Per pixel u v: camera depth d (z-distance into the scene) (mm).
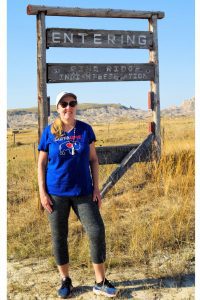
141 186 7918
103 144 21594
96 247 4113
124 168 8023
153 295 4141
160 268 4723
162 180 8047
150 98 8648
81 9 7695
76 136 4086
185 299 4031
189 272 4617
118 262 4840
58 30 7703
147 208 6730
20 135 64688
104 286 4145
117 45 8242
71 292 4270
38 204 6875
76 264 4895
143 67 8500
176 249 5199
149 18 8539
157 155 8625
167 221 5910
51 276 4676
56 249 4223
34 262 5051
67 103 4023
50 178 4133
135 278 4520
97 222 4117
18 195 7953
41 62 7469
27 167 11219
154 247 5230
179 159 8367
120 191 7836
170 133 26047
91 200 4164
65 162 4051
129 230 5805
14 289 4363
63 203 4137
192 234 5613
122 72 8289
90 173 4441
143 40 8477
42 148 4172
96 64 8039
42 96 7457
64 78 7746
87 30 7969
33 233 5867
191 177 7727
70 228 5992
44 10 7402
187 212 6297
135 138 25875
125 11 8148
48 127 4168
